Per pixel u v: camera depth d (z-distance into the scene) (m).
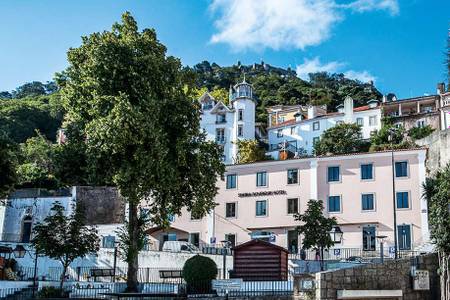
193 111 29.09
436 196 25.08
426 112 81.81
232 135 82.62
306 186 49.38
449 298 22.92
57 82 29.08
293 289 21.95
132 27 29.72
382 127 76.31
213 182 30.17
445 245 23.73
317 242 31.09
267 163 51.34
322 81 155.88
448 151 60.66
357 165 48.22
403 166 46.72
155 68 27.75
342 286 21.58
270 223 49.75
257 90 128.50
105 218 50.38
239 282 24.22
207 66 165.62
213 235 51.25
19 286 29.33
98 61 27.08
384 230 45.75
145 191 27.30
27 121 93.50
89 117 27.78
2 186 24.78
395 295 22.50
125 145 26.00
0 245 36.50
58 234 26.44
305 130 86.38
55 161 29.47
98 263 38.03
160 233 51.72
